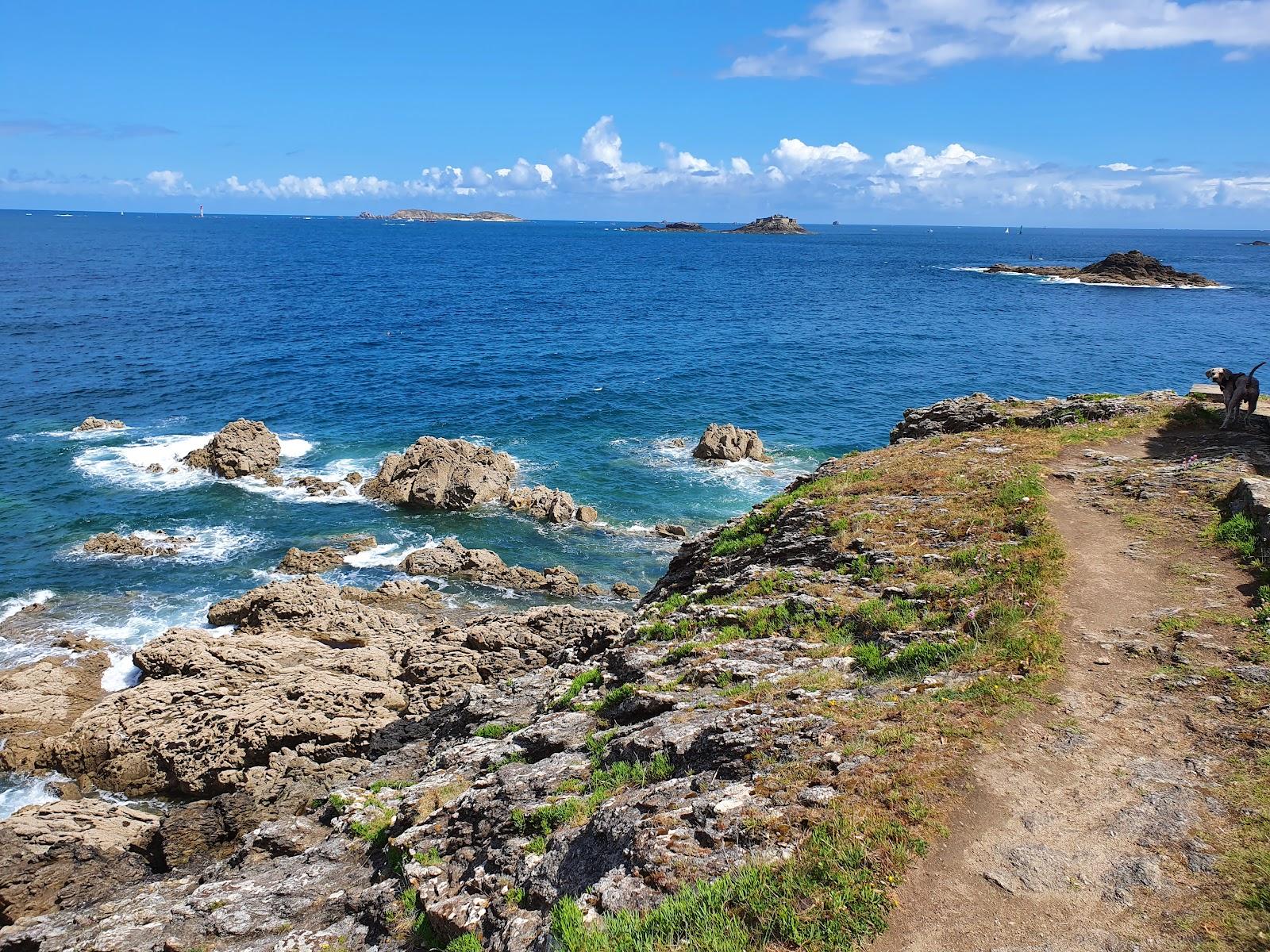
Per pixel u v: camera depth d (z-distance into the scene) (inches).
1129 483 724.0
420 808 539.8
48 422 2050.9
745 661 547.8
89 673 1027.3
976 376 2691.9
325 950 446.3
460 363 2832.2
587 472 1836.9
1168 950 280.4
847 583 629.3
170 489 1679.4
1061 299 4803.2
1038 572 561.3
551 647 1015.0
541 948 339.6
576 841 406.3
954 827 342.0
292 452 1920.5
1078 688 437.4
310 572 1353.3
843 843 334.3
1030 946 285.1
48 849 707.4
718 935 303.7
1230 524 599.2
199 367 2632.9
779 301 4662.9
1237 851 317.1
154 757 849.5
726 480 1788.9
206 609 1219.2
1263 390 2471.7
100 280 4758.9
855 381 2640.3
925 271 6993.1
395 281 5423.2
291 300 4217.5
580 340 3331.7
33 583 1277.1
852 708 442.3
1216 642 465.4
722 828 360.8
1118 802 350.9
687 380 2642.7
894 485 803.4
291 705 875.4
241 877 585.9
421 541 1498.5
